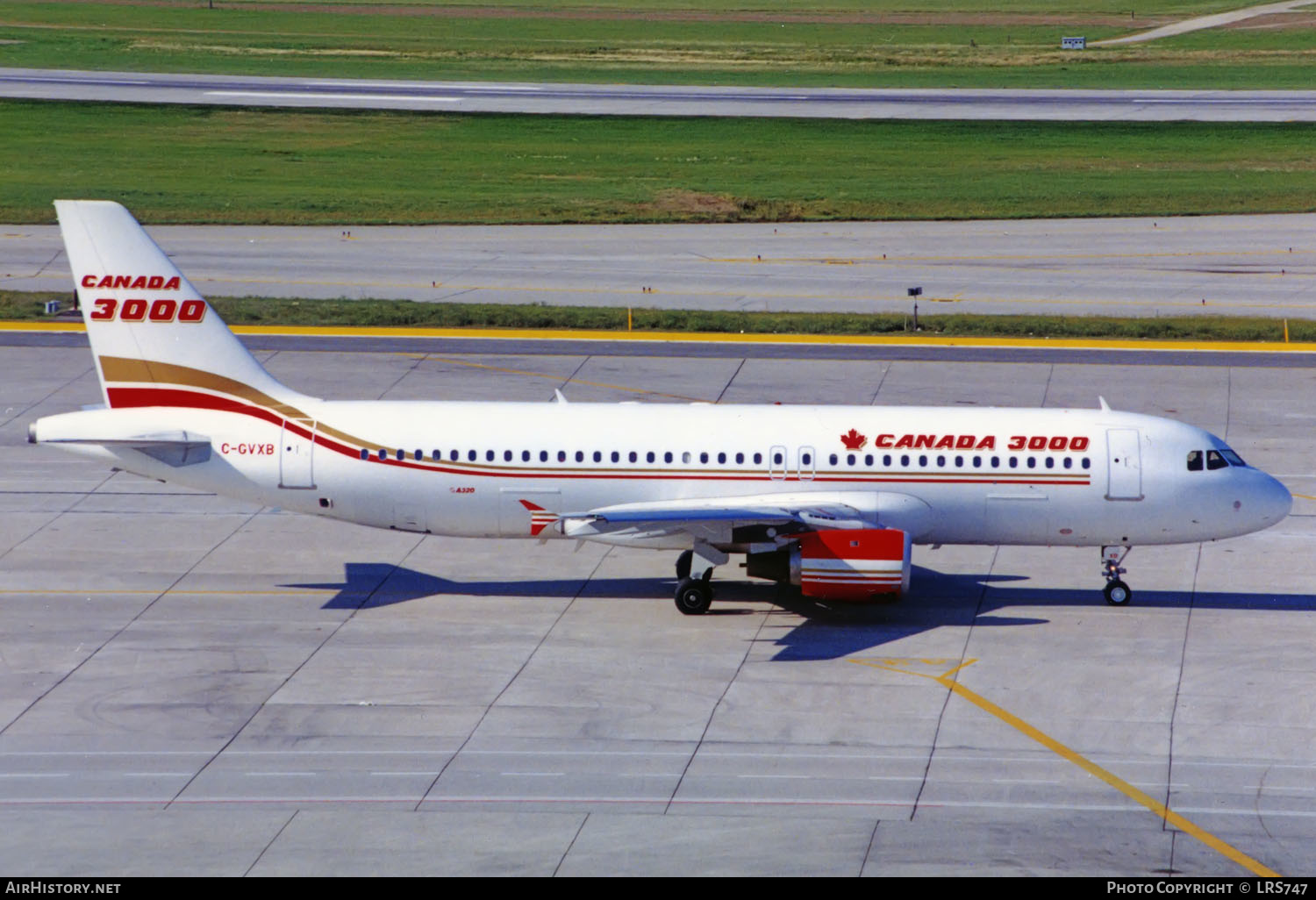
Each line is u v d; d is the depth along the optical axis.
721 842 96.38
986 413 143.88
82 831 97.25
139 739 111.44
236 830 97.62
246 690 120.50
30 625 133.50
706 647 130.88
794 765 108.25
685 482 140.38
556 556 155.88
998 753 110.44
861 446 140.62
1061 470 139.75
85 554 153.12
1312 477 178.50
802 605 142.50
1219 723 115.81
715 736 113.00
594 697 119.94
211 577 147.38
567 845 95.81
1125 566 154.50
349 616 137.62
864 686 122.56
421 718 115.75
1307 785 105.56
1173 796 103.88
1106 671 125.94
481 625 136.00
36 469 180.38
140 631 132.88
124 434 138.50
